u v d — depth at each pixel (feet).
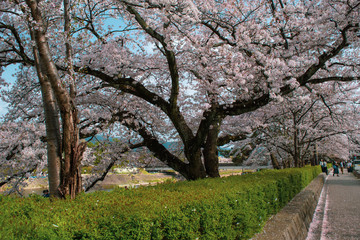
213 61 30.76
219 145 37.27
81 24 22.09
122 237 7.61
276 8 33.22
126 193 13.74
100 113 33.32
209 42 27.17
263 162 82.99
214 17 28.17
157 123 36.88
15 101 32.42
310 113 56.95
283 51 31.83
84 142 15.84
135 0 21.65
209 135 32.91
